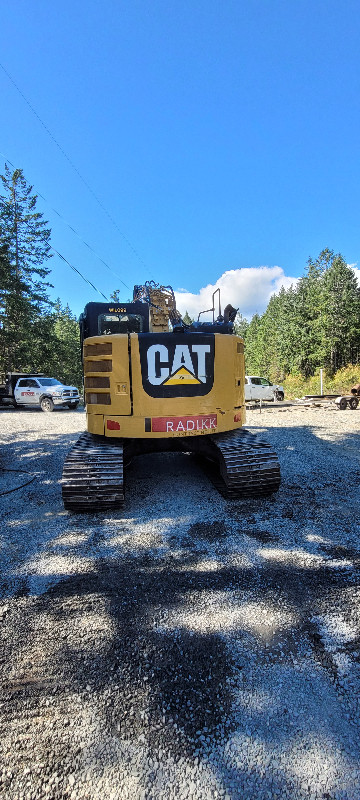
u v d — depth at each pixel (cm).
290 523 378
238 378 475
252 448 452
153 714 176
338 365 3541
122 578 288
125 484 528
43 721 174
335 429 1011
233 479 423
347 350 3500
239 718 173
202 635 224
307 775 148
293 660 204
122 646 218
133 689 190
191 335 432
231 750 159
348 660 204
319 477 538
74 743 164
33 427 1184
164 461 673
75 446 467
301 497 452
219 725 170
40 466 664
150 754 158
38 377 2044
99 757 157
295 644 216
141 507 436
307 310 3775
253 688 188
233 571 292
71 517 414
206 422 438
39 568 306
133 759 156
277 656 207
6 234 2991
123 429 430
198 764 153
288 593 263
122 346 425
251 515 401
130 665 204
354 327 3450
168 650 214
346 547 327
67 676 198
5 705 183
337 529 363
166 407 427
